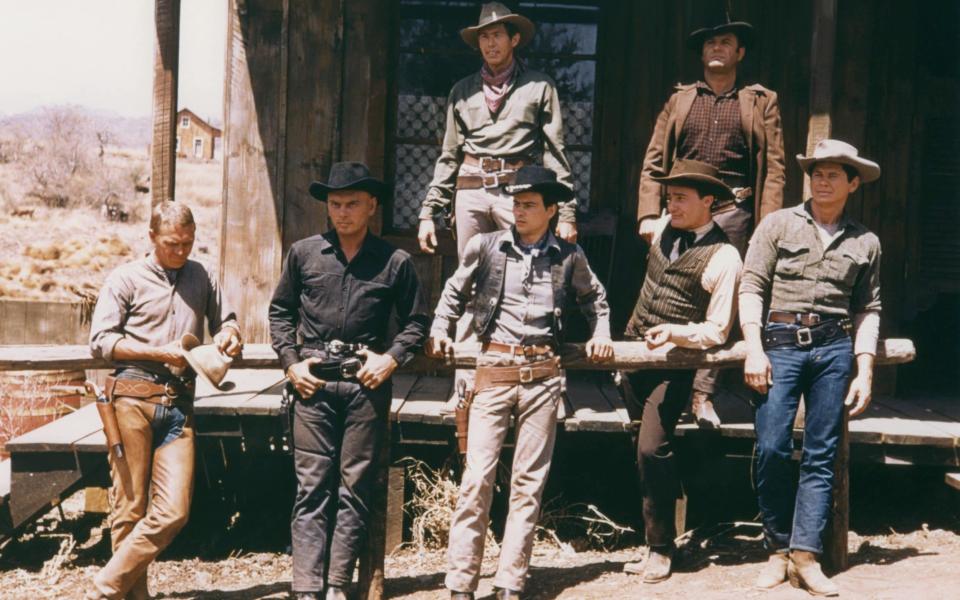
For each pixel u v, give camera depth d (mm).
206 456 5496
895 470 5883
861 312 4301
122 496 4102
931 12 6637
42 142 28062
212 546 5648
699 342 4242
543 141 5188
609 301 6535
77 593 4789
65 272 22078
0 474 5590
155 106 5277
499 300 4145
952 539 5188
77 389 6871
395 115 6875
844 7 6586
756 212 5008
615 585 4512
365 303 4082
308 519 4105
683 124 5051
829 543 4508
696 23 6590
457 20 6875
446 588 4617
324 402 4082
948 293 7152
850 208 6652
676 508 5297
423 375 6707
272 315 4172
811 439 4230
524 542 4176
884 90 6629
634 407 4625
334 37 6742
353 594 4469
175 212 4047
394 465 5402
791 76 6605
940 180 6660
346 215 3994
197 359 4035
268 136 6762
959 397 6750
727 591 4285
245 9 6715
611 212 6504
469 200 5188
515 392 4148
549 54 6785
